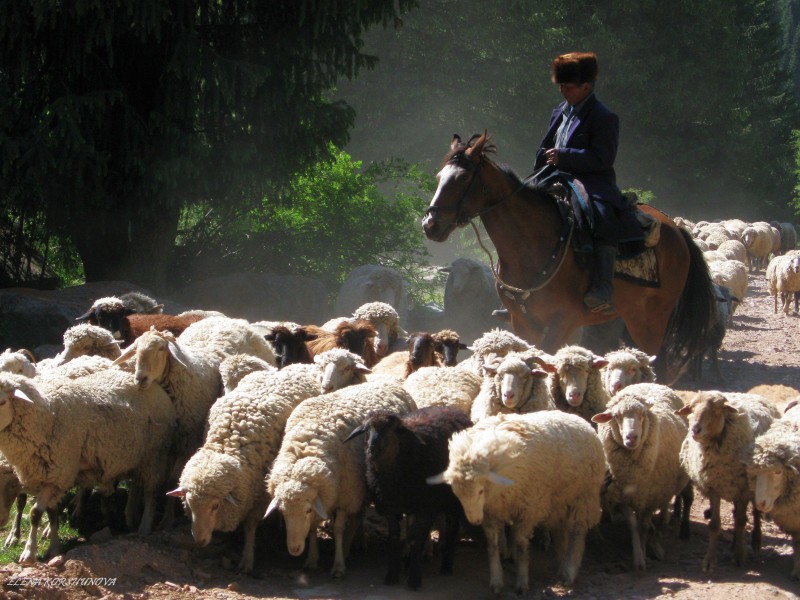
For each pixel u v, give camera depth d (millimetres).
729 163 65750
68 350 11469
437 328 22703
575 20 53594
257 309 21328
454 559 9430
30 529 9453
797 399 11195
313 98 21375
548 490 8500
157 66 19922
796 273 27953
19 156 17859
